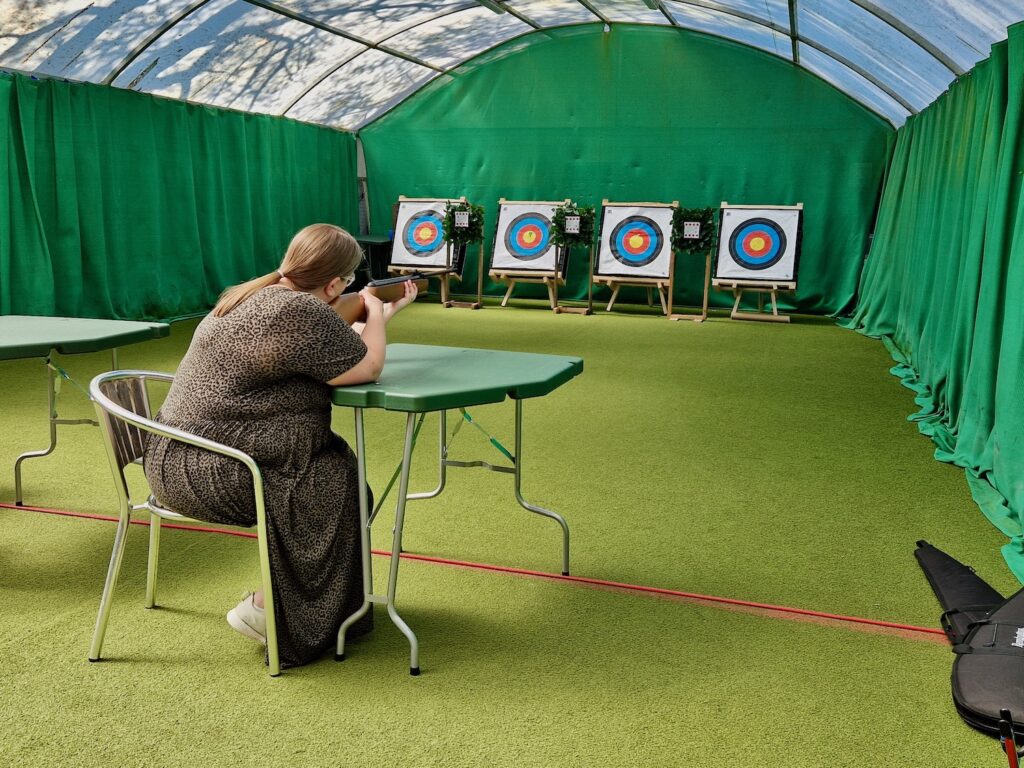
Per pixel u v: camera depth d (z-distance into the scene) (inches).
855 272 335.6
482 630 83.7
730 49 336.5
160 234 282.4
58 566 96.0
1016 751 64.7
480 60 362.3
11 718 67.4
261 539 71.8
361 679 74.5
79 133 249.6
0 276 230.5
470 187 375.9
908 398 192.1
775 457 144.3
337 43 299.3
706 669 77.2
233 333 71.8
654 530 110.7
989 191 151.6
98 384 74.9
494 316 321.7
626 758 64.0
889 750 65.6
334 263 77.2
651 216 341.7
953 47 187.5
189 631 82.2
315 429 74.7
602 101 354.0
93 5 216.5
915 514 118.0
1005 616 79.2
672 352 247.4
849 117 330.0
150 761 62.5
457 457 141.3
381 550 102.6
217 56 271.9
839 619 87.1
